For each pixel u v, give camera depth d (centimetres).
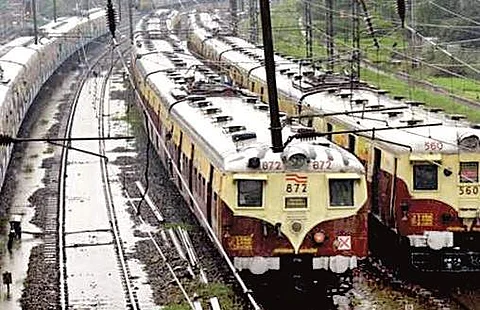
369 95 4316
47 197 4631
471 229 3188
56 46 10094
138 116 7244
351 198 2806
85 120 7338
